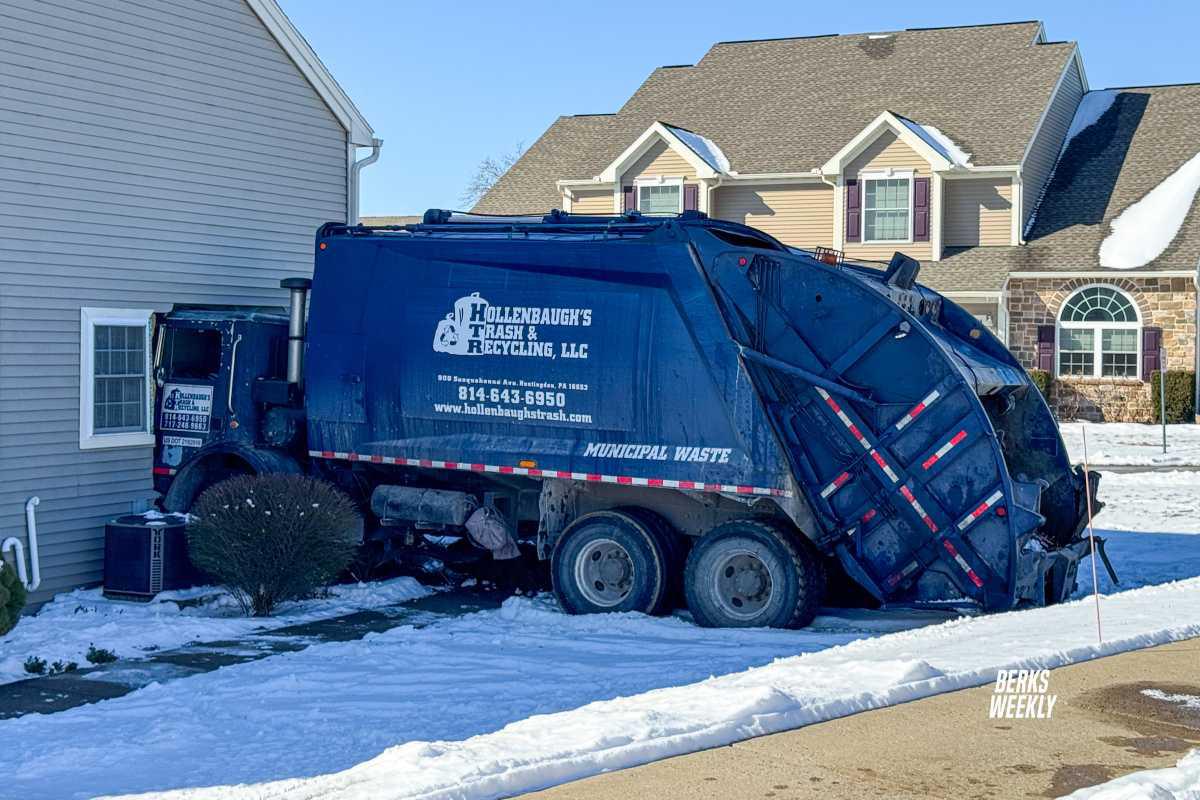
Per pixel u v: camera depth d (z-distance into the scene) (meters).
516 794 6.12
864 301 11.88
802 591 11.84
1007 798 6.09
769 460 12.02
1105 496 21.36
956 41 39.28
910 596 11.90
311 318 14.08
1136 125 37.38
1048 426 13.47
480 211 41.12
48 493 13.65
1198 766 6.36
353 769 6.71
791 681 8.22
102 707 9.41
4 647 11.34
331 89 16.94
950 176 35.03
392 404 13.66
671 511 12.91
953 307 13.85
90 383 13.99
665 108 40.41
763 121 38.53
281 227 16.41
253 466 14.19
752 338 12.20
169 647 11.55
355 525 13.55
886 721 7.39
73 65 13.77
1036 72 37.03
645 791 6.17
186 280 15.16
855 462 11.86
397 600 13.74
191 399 14.64
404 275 13.68
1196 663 8.81
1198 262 31.97
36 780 7.63
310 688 9.73
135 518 13.74
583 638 11.48
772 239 13.12
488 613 12.83
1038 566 11.85
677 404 12.35
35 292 13.44
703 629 11.88
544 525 13.23
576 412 12.77
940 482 11.66
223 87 15.54
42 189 13.48
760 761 6.64
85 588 14.07
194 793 6.82
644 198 37.75
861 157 35.66
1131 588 13.77
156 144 14.73
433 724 8.64
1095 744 6.95
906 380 11.76
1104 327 33.16
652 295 12.50
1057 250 33.88
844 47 40.66
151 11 14.61
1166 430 30.94
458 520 13.55
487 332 13.20
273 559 12.70
